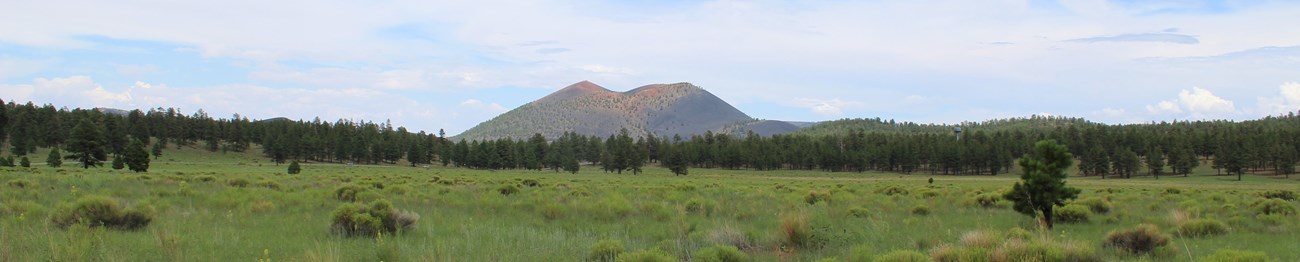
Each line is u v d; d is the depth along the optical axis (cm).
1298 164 14712
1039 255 948
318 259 886
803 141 19012
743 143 19200
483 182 4484
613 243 1090
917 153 15962
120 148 12850
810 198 2661
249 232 1247
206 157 14575
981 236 1091
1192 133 16638
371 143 16688
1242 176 13362
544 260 1007
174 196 2067
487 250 1040
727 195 2727
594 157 19538
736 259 1034
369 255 993
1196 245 1288
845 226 1470
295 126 17975
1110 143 16000
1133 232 1197
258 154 16288
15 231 1071
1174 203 2531
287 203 1897
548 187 3384
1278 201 2056
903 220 1786
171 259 904
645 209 1984
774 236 1302
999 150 15125
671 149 17812
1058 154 1764
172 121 15812
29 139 12144
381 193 2406
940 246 1069
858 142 19062
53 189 2248
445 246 1042
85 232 1055
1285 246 1302
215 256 953
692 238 1292
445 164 16900
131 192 2216
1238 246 1308
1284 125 19362
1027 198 1777
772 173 15162
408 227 1352
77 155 9550
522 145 18088
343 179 4338
